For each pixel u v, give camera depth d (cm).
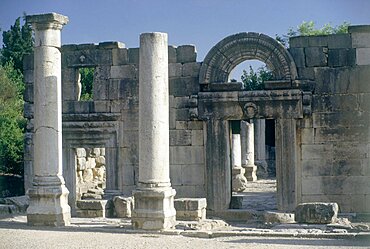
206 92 2759
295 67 2688
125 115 2888
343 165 2664
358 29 2656
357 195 2655
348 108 2662
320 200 2677
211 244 1883
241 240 1962
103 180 3569
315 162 2681
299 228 2206
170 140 2820
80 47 2934
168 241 1950
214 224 2350
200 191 2792
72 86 2952
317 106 2683
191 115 2764
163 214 2162
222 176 2752
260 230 2162
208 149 2761
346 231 2102
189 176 2802
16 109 5681
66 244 1886
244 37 2730
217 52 2755
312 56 2692
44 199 2317
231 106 2731
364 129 2652
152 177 2202
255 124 5178
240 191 4019
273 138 5994
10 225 2334
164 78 2252
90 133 2930
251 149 4750
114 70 2900
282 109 2686
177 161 2814
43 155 2341
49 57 2362
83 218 2608
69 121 2942
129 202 2670
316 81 2688
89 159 3438
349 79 2662
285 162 2686
